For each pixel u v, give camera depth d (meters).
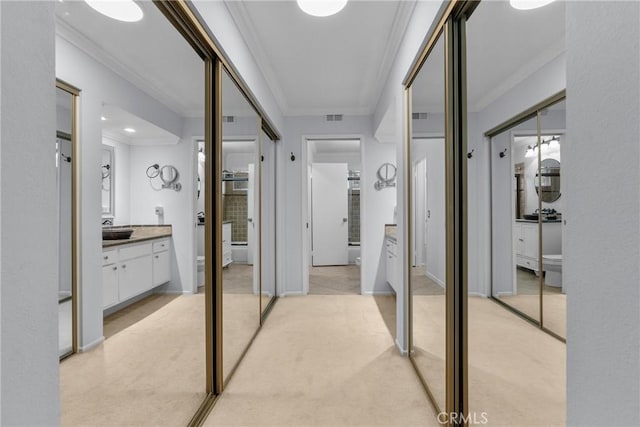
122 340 2.54
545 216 1.47
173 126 3.33
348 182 7.08
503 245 1.66
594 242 0.55
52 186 0.63
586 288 0.57
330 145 6.64
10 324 0.55
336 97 3.77
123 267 2.82
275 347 2.55
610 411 0.52
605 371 0.53
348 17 2.25
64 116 2.02
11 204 0.55
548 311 1.45
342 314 3.37
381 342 2.64
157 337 2.62
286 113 4.15
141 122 2.91
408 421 1.64
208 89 1.93
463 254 1.59
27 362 0.58
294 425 1.61
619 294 0.50
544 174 1.47
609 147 0.52
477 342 1.65
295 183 4.19
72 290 2.12
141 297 3.42
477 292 1.65
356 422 1.63
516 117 1.57
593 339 0.56
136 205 3.42
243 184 2.73
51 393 0.63
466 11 1.51
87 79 2.18
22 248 0.57
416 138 2.18
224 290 2.18
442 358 1.74
